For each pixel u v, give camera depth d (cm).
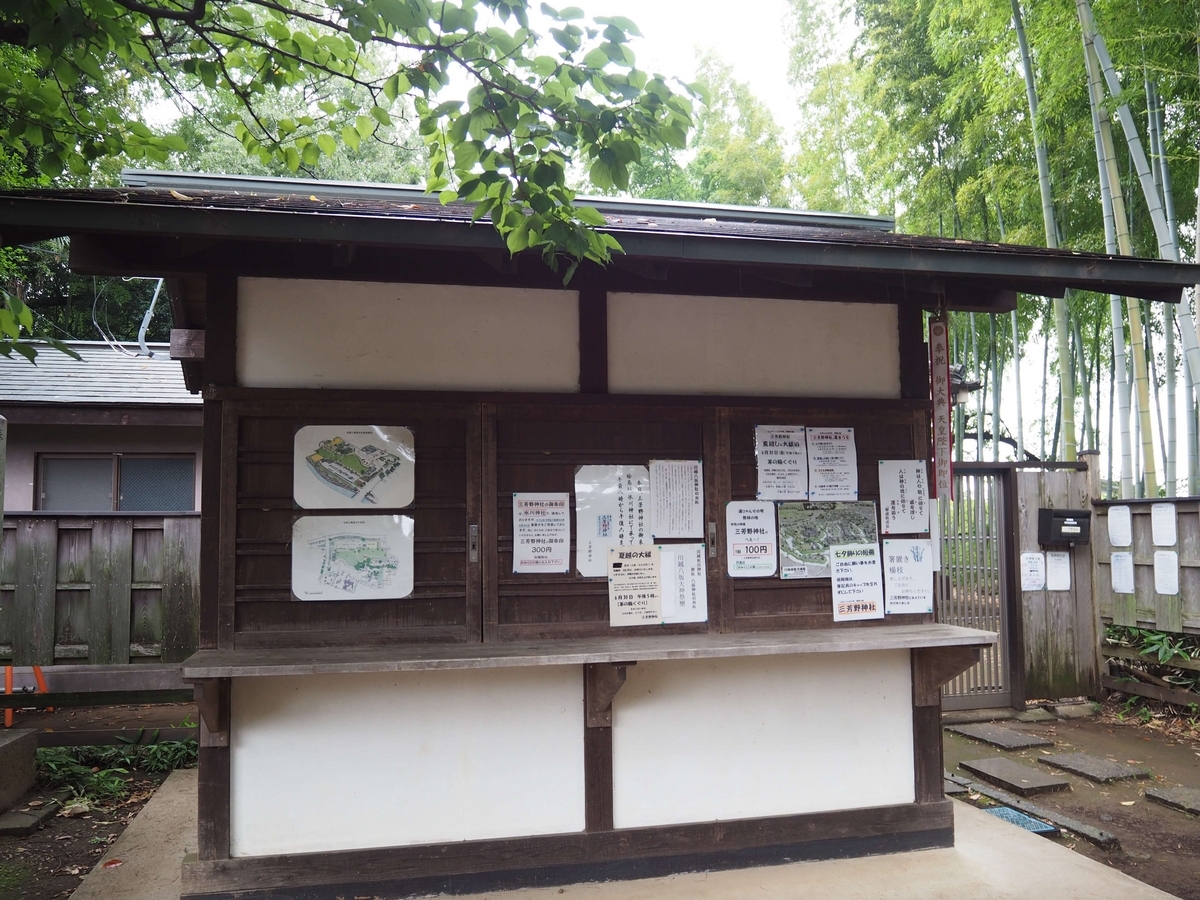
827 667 421
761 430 422
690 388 419
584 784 391
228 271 376
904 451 441
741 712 409
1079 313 927
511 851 378
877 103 1062
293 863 360
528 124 309
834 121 1446
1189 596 655
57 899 388
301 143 395
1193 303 661
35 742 538
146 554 643
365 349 387
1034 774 536
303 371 380
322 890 362
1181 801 489
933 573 439
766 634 405
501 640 384
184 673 321
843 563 426
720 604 408
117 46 341
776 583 418
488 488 389
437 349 394
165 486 873
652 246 339
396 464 383
